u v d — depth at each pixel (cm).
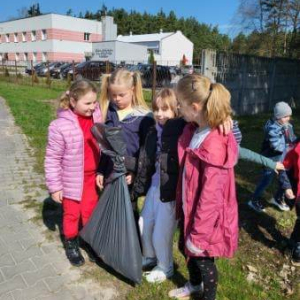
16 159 606
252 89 1198
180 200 246
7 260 312
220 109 210
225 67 1038
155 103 254
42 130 835
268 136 394
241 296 275
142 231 283
